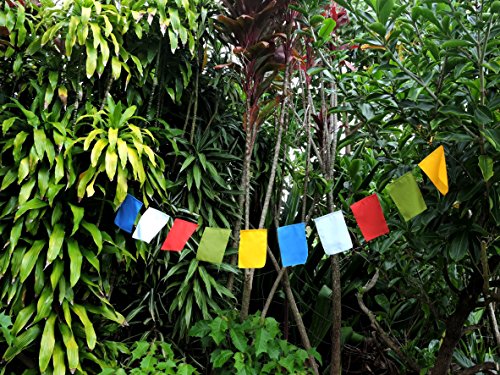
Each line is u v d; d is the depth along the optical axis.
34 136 1.56
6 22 1.71
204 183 1.91
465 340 2.16
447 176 1.37
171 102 2.11
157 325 1.88
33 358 1.62
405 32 1.47
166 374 1.47
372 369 2.11
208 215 1.91
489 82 1.33
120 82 1.91
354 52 2.13
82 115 1.79
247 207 1.85
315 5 1.67
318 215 2.15
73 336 1.51
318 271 2.15
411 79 1.38
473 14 1.27
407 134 1.61
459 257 1.28
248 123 1.89
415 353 1.98
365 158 2.03
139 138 1.64
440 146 1.31
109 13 1.75
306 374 1.58
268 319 1.67
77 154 1.68
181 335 1.75
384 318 2.00
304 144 2.31
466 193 1.29
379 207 1.46
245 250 1.55
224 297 1.93
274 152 2.06
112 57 1.71
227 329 1.68
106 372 1.46
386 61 1.46
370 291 2.12
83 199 1.69
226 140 2.09
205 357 1.90
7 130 1.67
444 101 1.38
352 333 2.04
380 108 1.67
